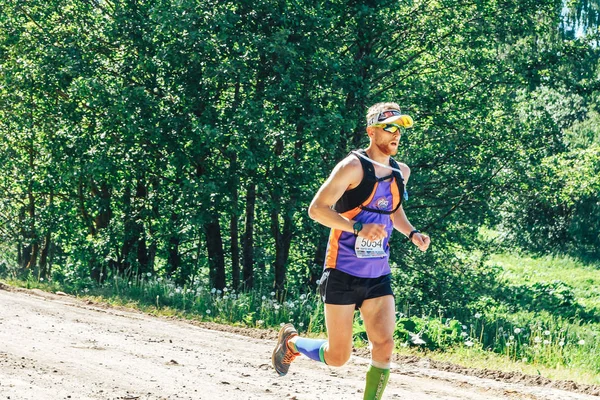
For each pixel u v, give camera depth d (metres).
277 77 15.80
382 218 4.29
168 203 17.61
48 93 18.75
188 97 16.09
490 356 9.63
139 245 20.05
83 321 9.56
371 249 4.25
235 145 14.97
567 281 30.69
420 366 8.05
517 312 21.62
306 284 19.39
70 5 18.73
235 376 6.45
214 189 15.41
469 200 18.44
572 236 36.25
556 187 18.64
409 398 6.13
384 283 4.35
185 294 13.82
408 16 17.67
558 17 18.73
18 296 12.22
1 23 18.47
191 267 20.88
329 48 16.31
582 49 18.89
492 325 12.62
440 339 10.19
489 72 18.50
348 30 17.16
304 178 15.94
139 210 19.17
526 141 18.66
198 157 16.61
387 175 4.25
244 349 8.30
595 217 35.59
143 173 18.16
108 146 17.23
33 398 5.07
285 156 16.25
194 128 14.90
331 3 16.64
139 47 16.78
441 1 17.55
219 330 10.32
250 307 12.76
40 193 23.28
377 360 4.33
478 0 17.41
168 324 10.36
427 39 17.70
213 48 15.59
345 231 4.27
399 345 9.87
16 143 21.58
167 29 15.36
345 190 4.23
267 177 16.08
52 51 17.31
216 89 16.58
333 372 7.09
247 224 18.44
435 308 18.41
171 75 16.52
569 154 19.77
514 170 18.36
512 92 20.33
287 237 18.70
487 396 6.54
